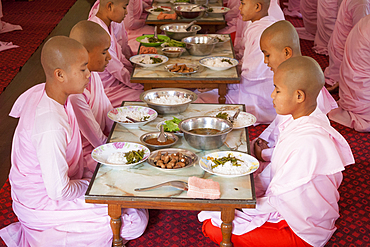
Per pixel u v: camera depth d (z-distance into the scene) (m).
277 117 2.68
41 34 6.96
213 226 2.26
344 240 2.60
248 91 3.79
